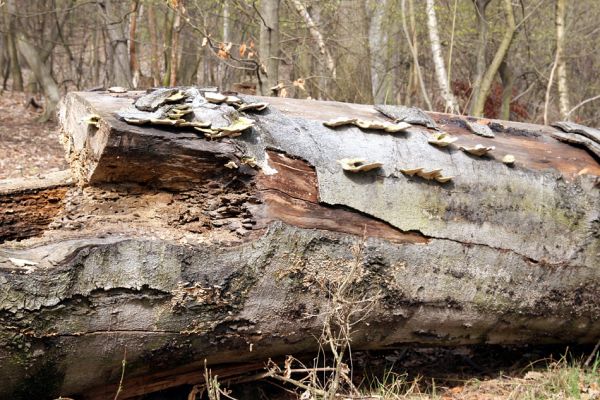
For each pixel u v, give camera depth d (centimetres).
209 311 304
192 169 322
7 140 1245
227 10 1234
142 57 1978
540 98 1416
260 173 325
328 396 310
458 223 363
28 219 367
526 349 470
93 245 279
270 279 316
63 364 280
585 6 1390
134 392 322
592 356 444
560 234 393
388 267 344
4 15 1507
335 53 1148
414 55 932
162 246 292
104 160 311
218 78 1727
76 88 2019
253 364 352
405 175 356
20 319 262
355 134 361
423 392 393
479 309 376
